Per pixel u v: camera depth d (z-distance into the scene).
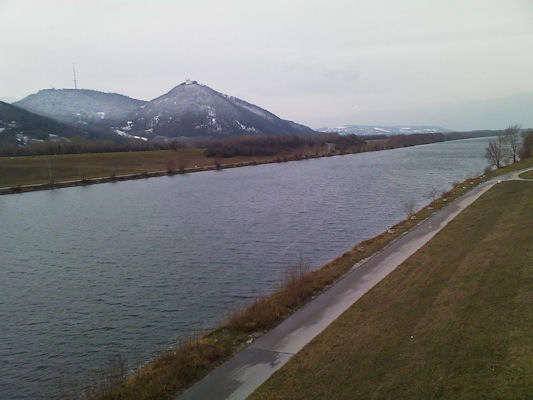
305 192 61.03
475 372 10.33
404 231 29.89
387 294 17.17
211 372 12.39
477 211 32.50
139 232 40.50
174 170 102.75
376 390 10.31
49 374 16.58
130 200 61.66
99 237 39.28
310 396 10.55
